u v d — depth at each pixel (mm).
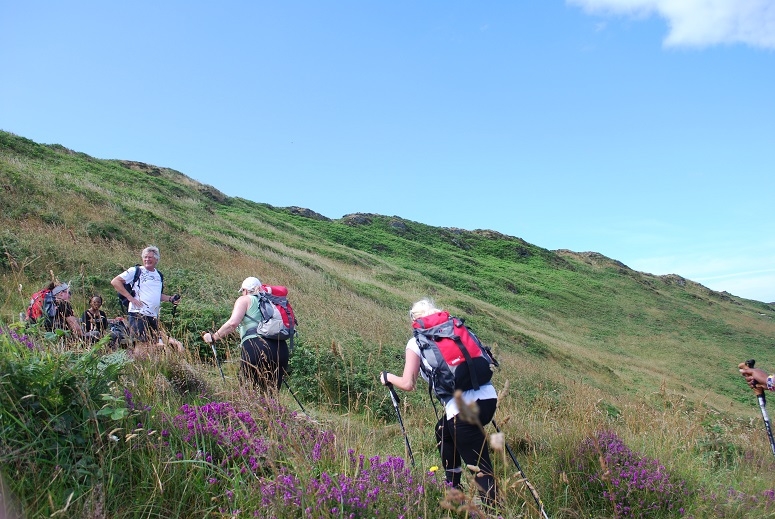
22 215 13969
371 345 11156
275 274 18578
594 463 4309
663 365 36938
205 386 4895
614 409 9906
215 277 14414
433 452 5082
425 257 53750
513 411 6586
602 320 49844
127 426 3344
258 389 4715
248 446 3621
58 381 3166
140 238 15930
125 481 3102
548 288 55750
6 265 10289
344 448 3828
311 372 8039
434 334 3848
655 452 5117
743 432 7355
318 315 13234
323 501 3059
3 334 3311
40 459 2881
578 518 3883
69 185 19219
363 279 29797
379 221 63844
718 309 67750
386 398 7820
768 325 66062
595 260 76750
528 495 3891
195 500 3115
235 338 9148
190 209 31938
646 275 78750
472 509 2648
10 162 20562
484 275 52688
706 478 4988
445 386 3758
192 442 3590
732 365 41125
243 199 52312
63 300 6082
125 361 3727
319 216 60062
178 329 8773
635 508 3959
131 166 43094
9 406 2975
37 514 2594
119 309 10117
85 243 13305
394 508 3236
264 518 3012
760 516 4262
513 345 23406
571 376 19344
